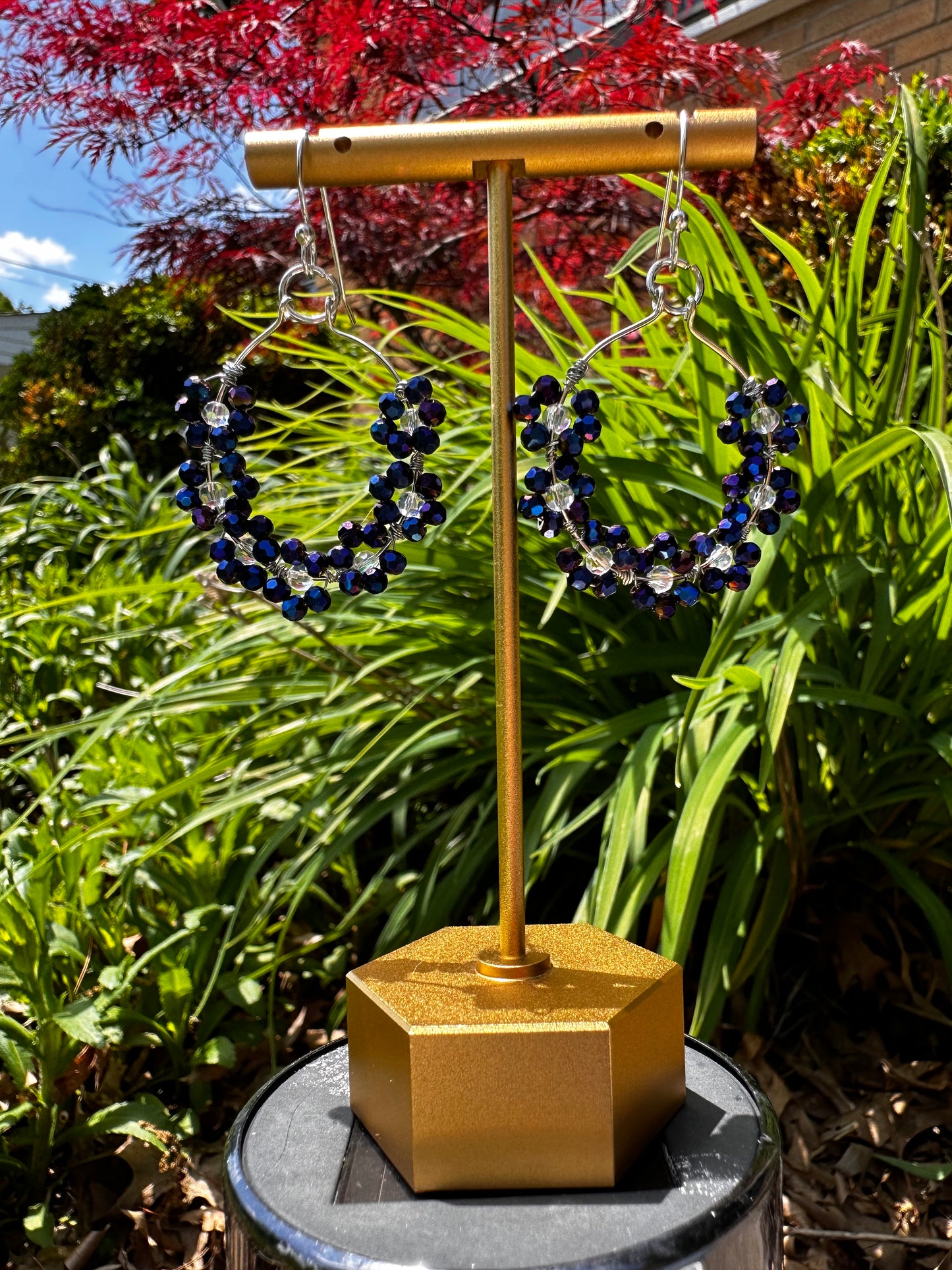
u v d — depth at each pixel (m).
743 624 1.18
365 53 2.53
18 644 2.09
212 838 1.43
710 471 1.19
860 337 1.34
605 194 2.60
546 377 0.54
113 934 1.25
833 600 1.08
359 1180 0.52
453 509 1.17
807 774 1.16
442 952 0.61
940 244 1.36
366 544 0.57
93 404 4.32
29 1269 1.01
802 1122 1.07
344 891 1.50
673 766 1.24
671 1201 0.49
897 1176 1.03
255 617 1.45
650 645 1.24
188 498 0.55
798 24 3.24
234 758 1.39
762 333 1.07
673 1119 0.57
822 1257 0.96
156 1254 1.02
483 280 2.84
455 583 1.32
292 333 2.35
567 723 1.33
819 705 1.14
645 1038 0.54
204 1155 1.13
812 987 1.25
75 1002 1.07
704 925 1.29
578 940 0.63
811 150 2.08
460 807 1.25
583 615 1.25
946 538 1.09
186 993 1.18
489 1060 0.50
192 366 4.28
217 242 2.77
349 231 2.69
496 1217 0.48
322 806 1.31
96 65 2.54
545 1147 0.50
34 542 2.84
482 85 2.73
